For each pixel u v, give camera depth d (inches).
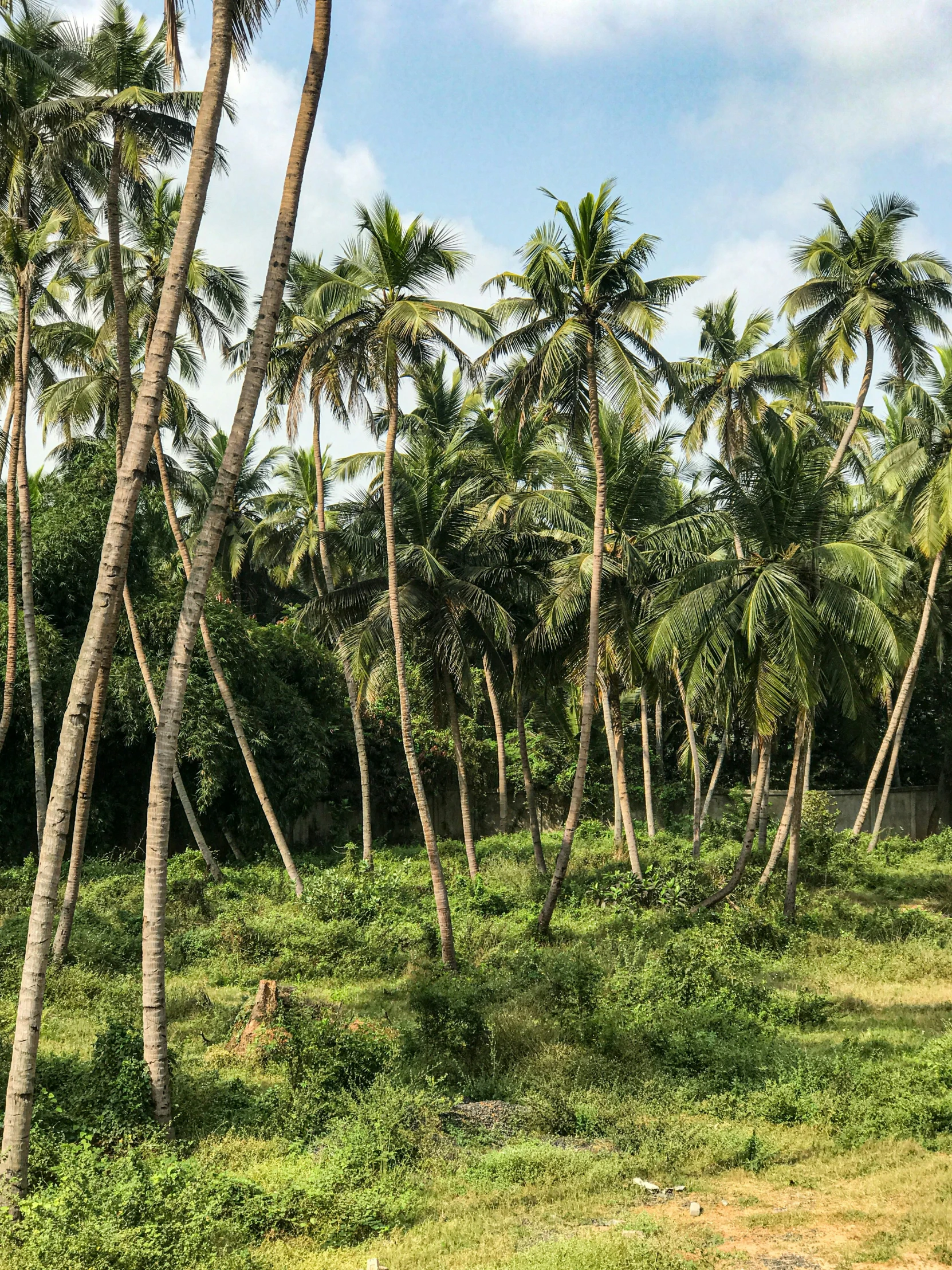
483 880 966.4
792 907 818.2
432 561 773.3
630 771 1373.0
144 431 340.5
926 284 948.6
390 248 676.7
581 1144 370.3
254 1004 481.4
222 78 363.9
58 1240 257.6
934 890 960.3
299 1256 273.4
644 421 706.8
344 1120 372.2
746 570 778.8
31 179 667.4
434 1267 264.5
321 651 1300.4
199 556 375.9
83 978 593.9
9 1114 305.3
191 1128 373.4
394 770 1337.4
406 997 585.3
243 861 1122.7
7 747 980.6
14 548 847.7
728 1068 438.6
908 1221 287.9
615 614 885.2
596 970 567.8
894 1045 470.9
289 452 1560.0
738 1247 278.4
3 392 813.9
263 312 379.2
